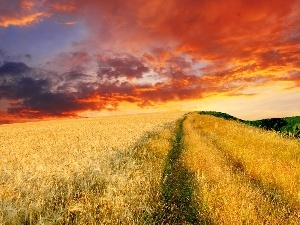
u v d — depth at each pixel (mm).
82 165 8719
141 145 15328
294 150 13203
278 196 8398
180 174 11305
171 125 30781
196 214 7648
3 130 42531
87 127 36750
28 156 12453
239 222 6520
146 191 7836
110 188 7082
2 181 7422
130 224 6051
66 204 6246
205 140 19500
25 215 5715
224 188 8570
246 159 12297
